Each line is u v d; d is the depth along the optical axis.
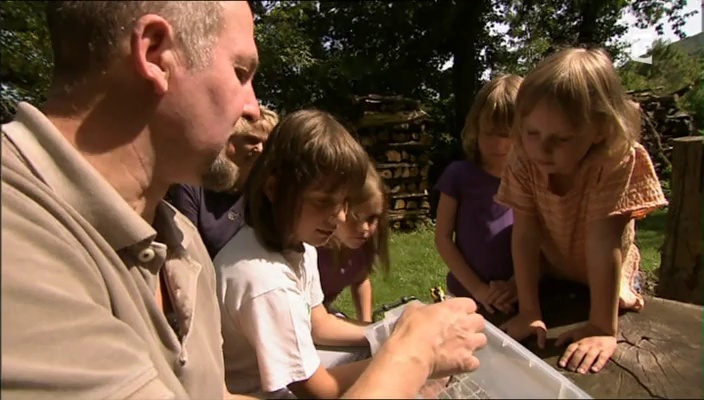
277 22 9.10
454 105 10.20
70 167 1.00
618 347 1.04
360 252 2.21
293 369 1.21
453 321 1.00
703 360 0.96
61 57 1.06
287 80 9.51
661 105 8.17
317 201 1.30
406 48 10.81
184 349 1.18
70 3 1.01
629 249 1.31
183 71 1.09
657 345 1.03
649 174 1.16
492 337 0.99
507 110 1.84
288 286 1.28
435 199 7.77
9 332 0.86
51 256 0.94
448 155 8.86
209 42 1.11
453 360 0.91
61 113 1.06
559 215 1.25
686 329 1.11
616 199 1.15
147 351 1.06
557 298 1.37
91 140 1.07
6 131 0.98
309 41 9.98
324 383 1.22
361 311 2.39
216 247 1.97
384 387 0.84
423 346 0.91
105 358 0.96
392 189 7.30
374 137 7.32
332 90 10.19
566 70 1.06
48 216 0.94
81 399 0.93
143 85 1.05
